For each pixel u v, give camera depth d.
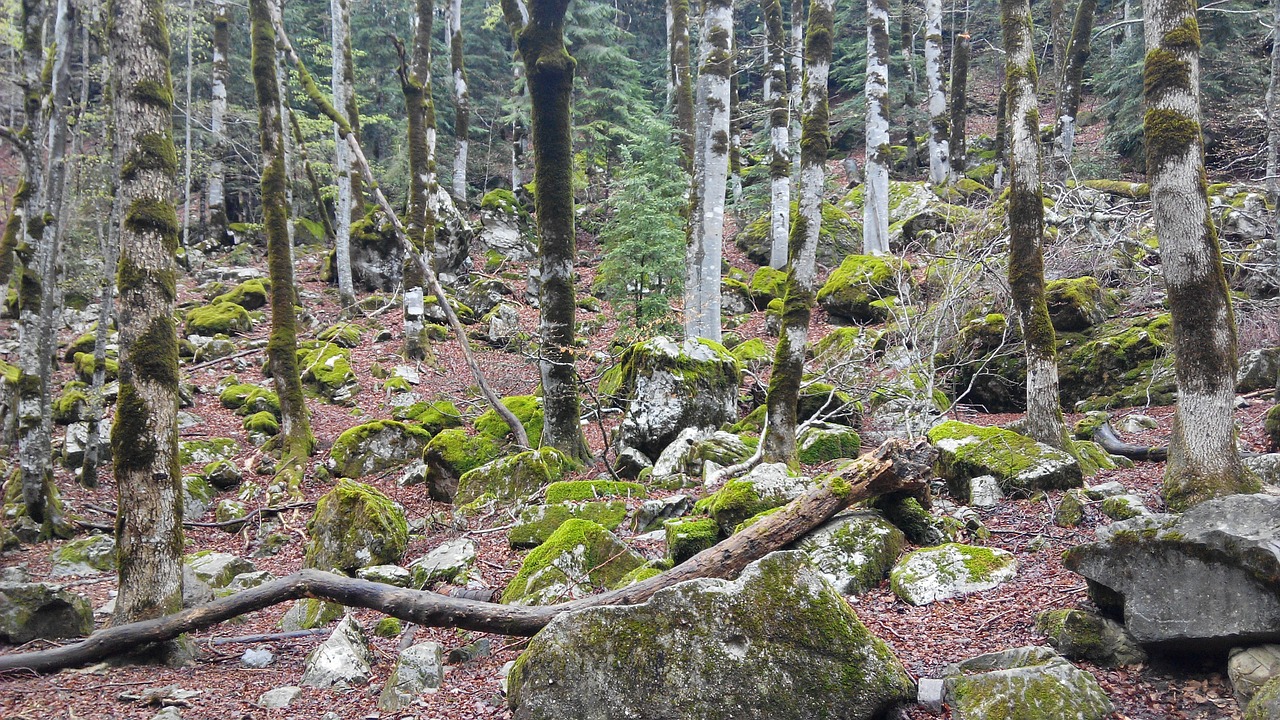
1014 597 6.34
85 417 14.16
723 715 4.50
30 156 12.12
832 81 39.16
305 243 28.95
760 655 4.61
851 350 15.40
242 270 24.61
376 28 33.09
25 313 11.82
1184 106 7.03
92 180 18.61
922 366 13.05
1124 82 24.02
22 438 11.34
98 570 10.53
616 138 30.23
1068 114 22.27
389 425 14.23
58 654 6.90
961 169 25.59
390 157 33.62
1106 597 5.33
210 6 28.80
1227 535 4.64
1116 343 13.52
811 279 10.77
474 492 11.67
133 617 7.20
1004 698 4.43
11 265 14.09
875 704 4.57
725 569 6.82
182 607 7.52
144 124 7.45
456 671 6.35
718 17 14.16
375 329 20.92
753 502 7.95
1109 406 13.02
